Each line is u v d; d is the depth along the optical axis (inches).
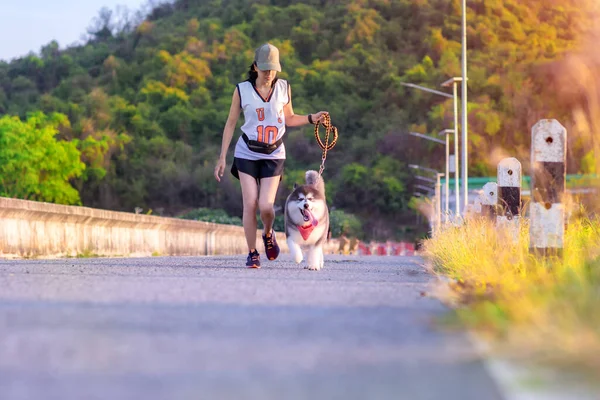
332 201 5600.4
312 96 6427.2
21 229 625.3
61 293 251.9
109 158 5137.8
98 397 109.3
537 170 316.2
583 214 398.3
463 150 1397.6
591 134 365.4
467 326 179.8
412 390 117.9
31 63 6215.6
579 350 139.4
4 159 3592.5
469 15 7224.4
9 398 108.5
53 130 3772.1
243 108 421.1
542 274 263.7
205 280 323.6
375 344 158.7
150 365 135.2
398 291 279.9
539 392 116.6
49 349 149.7
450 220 591.8
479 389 118.9
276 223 3747.5
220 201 5310.0
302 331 175.6
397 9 7455.7
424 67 6486.2
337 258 918.4
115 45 6845.5
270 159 424.8
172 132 5684.1
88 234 750.5
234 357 143.4
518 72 5807.1
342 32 7273.6
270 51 412.2
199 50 6663.4
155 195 5255.9
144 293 255.9
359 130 6092.5
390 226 5487.2
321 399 110.7
